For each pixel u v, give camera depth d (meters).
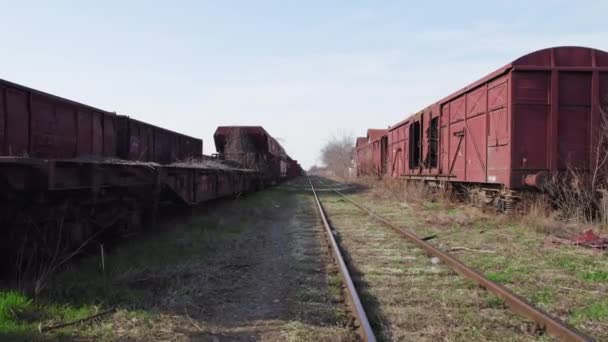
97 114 10.94
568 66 12.45
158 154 15.31
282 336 4.84
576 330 4.50
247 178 25.94
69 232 7.59
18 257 6.51
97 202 8.17
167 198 12.38
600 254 8.50
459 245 9.95
